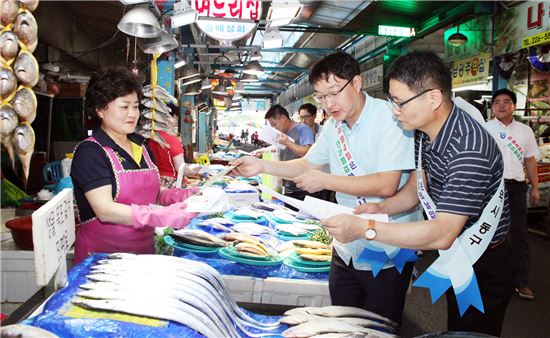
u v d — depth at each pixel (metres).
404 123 1.51
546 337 3.20
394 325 1.58
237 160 2.16
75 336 1.03
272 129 4.18
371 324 1.49
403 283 1.88
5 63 1.23
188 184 4.41
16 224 2.69
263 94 29.95
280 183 4.50
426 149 1.60
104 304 1.14
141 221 1.64
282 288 2.17
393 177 1.73
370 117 1.79
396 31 8.55
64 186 2.68
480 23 7.58
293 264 2.31
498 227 1.67
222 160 8.14
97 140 1.83
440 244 1.38
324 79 1.75
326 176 1.79
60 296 1.20
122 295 1.19
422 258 5.00
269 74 20.92
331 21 8.95
